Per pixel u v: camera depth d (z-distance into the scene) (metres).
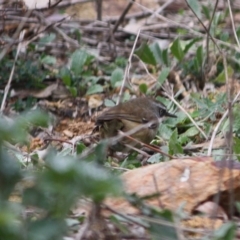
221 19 16.16
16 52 13.49
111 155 11.12
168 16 18.50
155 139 11.97
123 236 7.30
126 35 17.36
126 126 11.11
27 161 9.66
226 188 8.34
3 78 14.39
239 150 10.35
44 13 15.36
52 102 14.20
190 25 17.50
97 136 11.73
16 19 14.48
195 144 11.65
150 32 17.47
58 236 5.58
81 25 17.55
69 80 14.41
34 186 5.61
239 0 17.48
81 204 6.79
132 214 7.20
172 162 8.69
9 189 5.55
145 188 8.39
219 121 11.24
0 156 5.53
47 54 16.08
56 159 5.38
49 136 12.23
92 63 15.72
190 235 7.72
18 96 14.25
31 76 14.48
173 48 14.62
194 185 8.42
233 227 6.78
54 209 5.65
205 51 14.87
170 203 8.23
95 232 6.97
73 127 12.91
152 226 6.63
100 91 14.25
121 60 15.64
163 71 13.81
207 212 8.27
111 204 7.94
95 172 5.40
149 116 11.35
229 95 9.31
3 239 5.31
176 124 12.36
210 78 14.34
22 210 6.48
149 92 14.00
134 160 10.83
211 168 8.54
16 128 5.45
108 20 17.88
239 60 14.17
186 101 13.62
